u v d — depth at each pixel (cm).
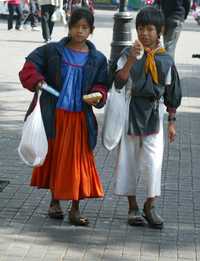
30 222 629
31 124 589
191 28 3234
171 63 600
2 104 1189
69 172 600
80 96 600
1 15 3288
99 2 4872
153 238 600
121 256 559
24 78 595
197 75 1595
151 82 595
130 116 603
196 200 710
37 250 565
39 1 2148
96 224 629
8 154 862
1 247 569
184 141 965
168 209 678
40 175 618
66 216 646
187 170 822
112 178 774
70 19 598
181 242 594
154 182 609
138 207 658
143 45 597
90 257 554
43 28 2166
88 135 604
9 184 740
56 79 599
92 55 600
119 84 589
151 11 594
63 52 599
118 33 1532
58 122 603
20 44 2103
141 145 609
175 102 615
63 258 550
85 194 602
